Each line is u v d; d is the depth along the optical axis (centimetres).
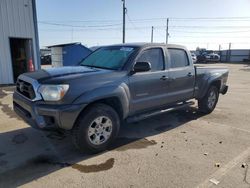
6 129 513
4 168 354
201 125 568
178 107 562
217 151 424
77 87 371
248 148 439
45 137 471
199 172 351
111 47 526
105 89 396
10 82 1183
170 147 437
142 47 474
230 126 564
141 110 479
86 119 382
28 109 383
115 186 313
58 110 353
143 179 330
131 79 441
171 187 313
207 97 646
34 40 1256
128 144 447
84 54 1523
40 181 322
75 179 328
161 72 499
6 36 1143
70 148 425
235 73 2053
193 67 589
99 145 405
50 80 369
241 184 322
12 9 1149
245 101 856
